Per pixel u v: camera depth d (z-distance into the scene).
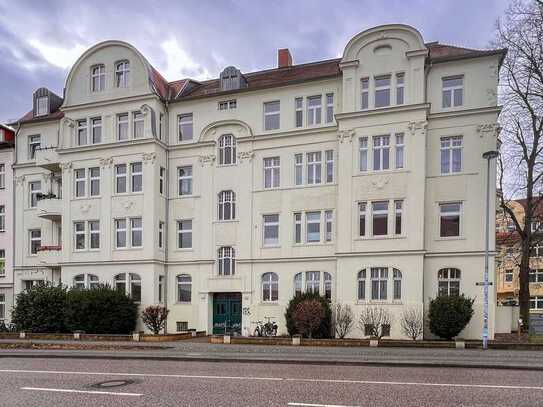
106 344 22.17
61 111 33.25
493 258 24.27
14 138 36.56
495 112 24.75
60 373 13.50
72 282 31.02
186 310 29.58
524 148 26.47
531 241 28.20
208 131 30.20
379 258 25.20
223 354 17.67
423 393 10.11
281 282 27.84
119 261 29.94
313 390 10.48
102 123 31.31
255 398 9.69
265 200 28.64
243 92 29.62
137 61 30.86
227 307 29.19
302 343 21.22
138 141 30.02
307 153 28.12
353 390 10.46
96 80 31.97
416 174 24.98
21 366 15.28
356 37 26.50
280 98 28.97
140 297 29.44
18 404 9.50
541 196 27.61
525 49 25.38
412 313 24.08
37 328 28.27
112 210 30.47
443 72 25.84
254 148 29.17
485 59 25.25
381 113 25.75
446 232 25.33
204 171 30.02
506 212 32.28
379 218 25.69
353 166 26.12
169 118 31.31
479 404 9.12
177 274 30.11
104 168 30.88
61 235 32.34
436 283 25.02
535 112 26.02
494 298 24.25
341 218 26.06
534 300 55.00
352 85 26.48
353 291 25.42
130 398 9.86
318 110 28.36
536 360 15.41
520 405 9.06
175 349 19.75
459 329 22.75
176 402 9.42
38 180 34.53
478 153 24.91
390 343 20.44
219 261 29.41
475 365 14.23
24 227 34.53
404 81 25.77
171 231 30.44
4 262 35.03
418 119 25.17
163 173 30.72
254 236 28.62
